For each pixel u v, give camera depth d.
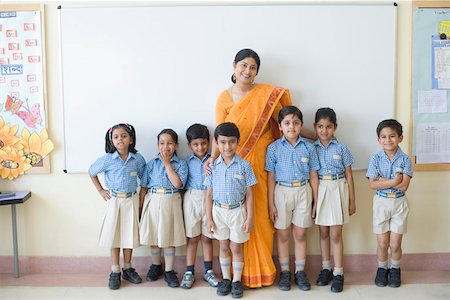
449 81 2.97
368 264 3.09
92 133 2.98
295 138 2.79
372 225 3.05
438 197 3.06
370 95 2.97
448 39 2.95
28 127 2.96
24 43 2.91
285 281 2.83
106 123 2.97
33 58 2.92
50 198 3.03
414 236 3.08
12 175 2.99
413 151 3.00
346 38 2.93
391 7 2.91
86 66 2.93
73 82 2.94
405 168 2.75
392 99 2.97
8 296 2.74
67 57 2.92
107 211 2.82
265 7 2.90
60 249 3.07
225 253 2.78
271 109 2.81
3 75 2.93
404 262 3.09
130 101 2.96
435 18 2.93
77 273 3.07
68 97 2.95
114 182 2.80
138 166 2.87
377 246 3.02
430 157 3.01
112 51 2.93
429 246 3.09
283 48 2.93
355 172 3.03
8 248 3.06
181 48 2.93
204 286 2.89
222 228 2.72
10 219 3.04
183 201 2.91
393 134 2.71
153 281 2.96
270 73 2.95
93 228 3.05
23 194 2.95
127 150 2.85
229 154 2.63
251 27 2.91
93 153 2.99
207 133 2.86
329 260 2.93
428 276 3.01
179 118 2.97
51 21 2.91
